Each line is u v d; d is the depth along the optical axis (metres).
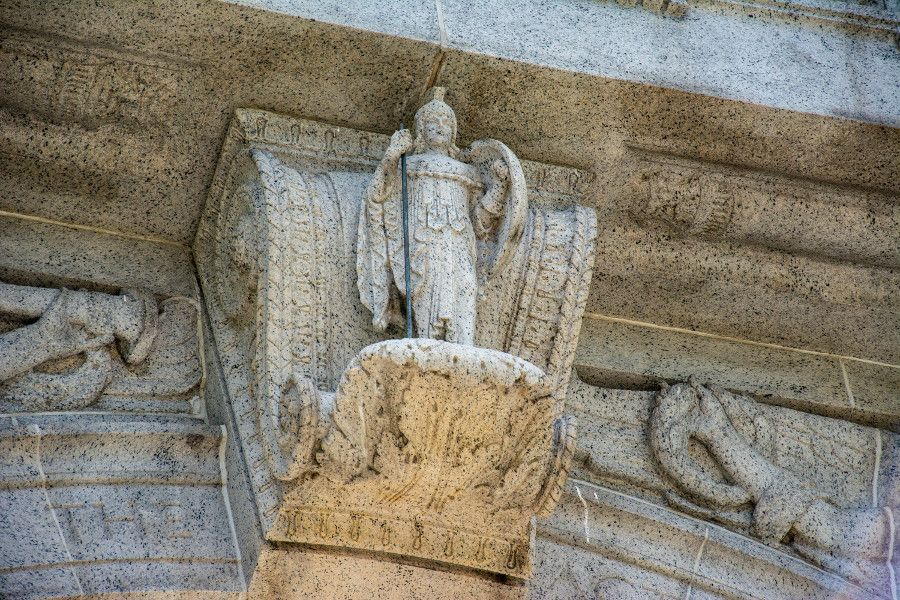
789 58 15.02
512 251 13.30
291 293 12.98
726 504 14.21
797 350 15.64
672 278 15.11
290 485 12.22
